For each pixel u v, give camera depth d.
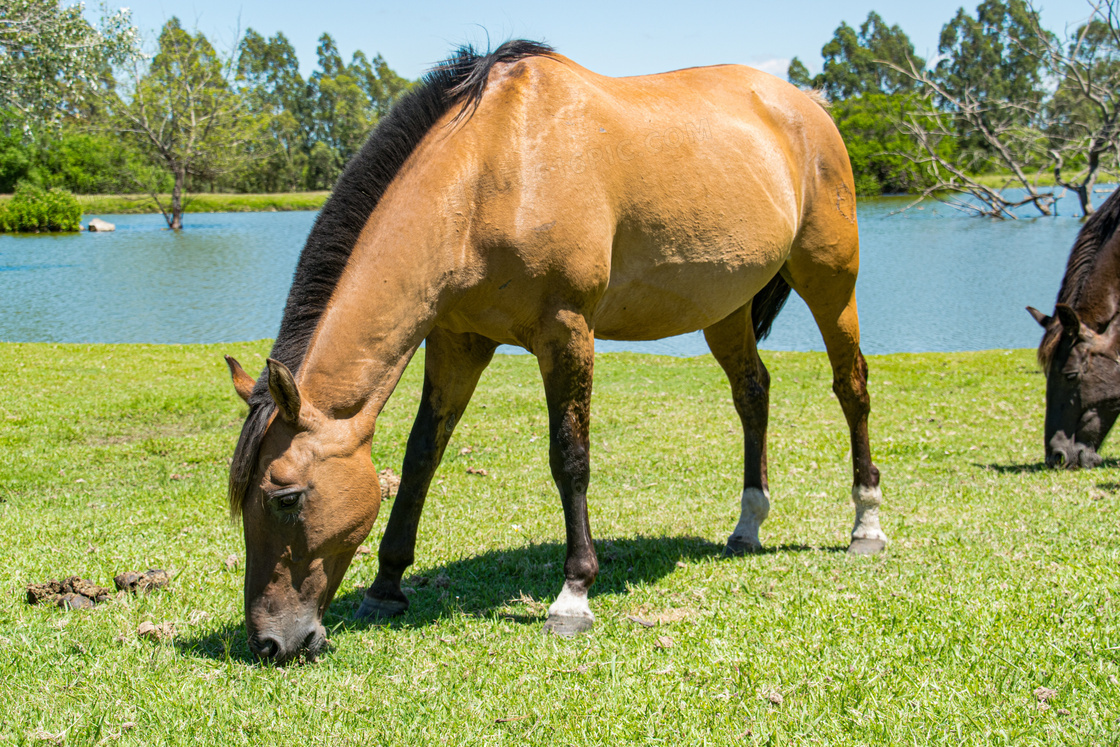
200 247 38.38
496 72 3.71
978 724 2.67
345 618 3.93
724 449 8.34
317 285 3.27
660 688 3.01
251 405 3.11
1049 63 20.38
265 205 67.06
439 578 4.43
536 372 13.76
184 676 3.12
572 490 3.74
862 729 2.67
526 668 3.23
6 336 18.62
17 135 21.22
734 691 2.97
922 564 4.52
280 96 106.75
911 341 18.25
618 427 9.54
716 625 3.65
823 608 3.80
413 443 3.98
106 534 5.29
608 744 2.65
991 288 24.70
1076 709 2.75
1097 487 6.27
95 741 2.63
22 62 18.91
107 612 3.76
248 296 25.12
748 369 5.05
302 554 3.18
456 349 3.99
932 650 3.25
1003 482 6.69
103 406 10.18
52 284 27.16
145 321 21.00
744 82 4.64
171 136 49.91
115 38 21.02
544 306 3.61
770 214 4.33
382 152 3.42
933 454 8.22
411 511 3.97
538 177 3.53
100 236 43.88
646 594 4.17
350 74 116.44
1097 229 7.00
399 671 3.23
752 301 5.24
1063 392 7.01
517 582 4.47
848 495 6.58
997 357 14.76
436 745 2.64
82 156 62.38
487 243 3.52
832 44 91.38
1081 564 4.25
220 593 4.09
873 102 52.72
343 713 2.84
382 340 3.34
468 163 3.50
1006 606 3.67
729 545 5.04
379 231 3.34
